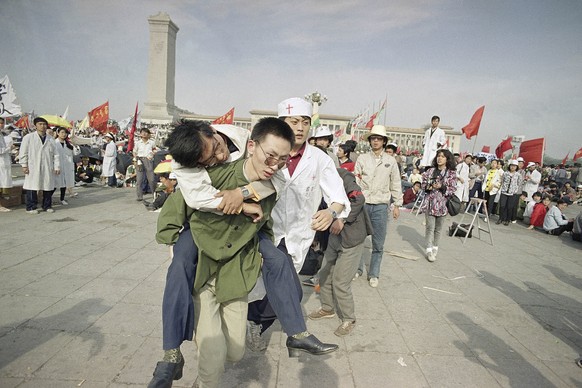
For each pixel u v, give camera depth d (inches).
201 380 75.5
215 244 71.1
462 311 157.9
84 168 486.9
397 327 139.3
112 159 475.5
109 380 97.3
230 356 80.8
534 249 291.4
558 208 366.0
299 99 107.7
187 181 67.0
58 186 324.8
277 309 75.9
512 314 158.4
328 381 104.2
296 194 107.7
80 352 108.8
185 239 72.9
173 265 69.4
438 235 230.8
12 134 642.2
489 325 146.0
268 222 81.0
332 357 116.6
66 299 142.2
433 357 119.7
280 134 67.1
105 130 661.9
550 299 179.2
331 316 144.2
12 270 167.3
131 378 98.6
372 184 179.5
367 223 128.7
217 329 74.0
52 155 294.5
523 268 232.2
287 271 77.3
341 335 130.3
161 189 310.7
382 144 183.8
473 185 498.0
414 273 206.1
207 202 66.4
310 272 136.9
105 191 438.3
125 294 149.9
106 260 189.0
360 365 113.0
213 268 73.1
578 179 786.2
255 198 70.2
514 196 396.5
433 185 223.5
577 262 259.4
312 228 101.7
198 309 74.4
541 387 107.6
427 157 357.7
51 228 246.4
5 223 252.7
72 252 198.2
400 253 243.9
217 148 69.1
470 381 108.1
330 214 102.9
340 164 198.5
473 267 225.8
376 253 181.2
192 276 71.4
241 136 79.1
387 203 180.2
